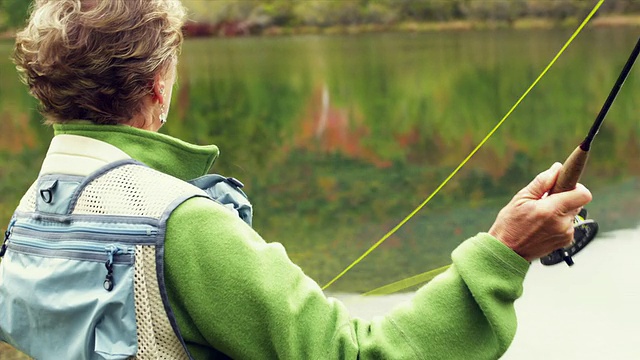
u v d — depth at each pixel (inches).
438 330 51.1
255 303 49.3
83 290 49.7
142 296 48.8
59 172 52.9
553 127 261.1
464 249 51.6
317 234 205.3
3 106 412.8
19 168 304.3
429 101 415.8
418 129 361.4
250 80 511.8
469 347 51.1
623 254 146.3
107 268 48.9
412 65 510.6
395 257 141.2
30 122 379.2
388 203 242.1
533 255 50.8
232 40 673.0
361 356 50.9
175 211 49.6
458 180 200.4
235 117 418.0
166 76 55.1
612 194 186.1
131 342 48.6
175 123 406.9
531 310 131.9
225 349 50.3
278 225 213.5
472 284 50.4
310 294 51.2
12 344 54.5
